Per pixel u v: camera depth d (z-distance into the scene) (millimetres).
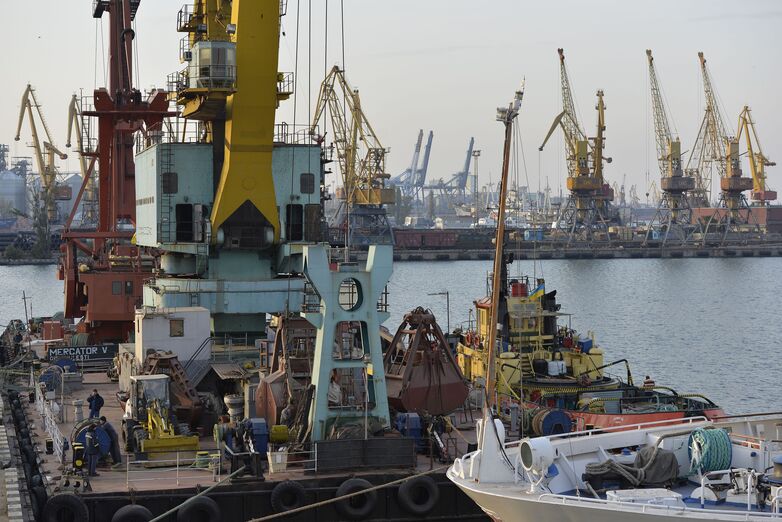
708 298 167875
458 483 28844
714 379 83562
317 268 36344
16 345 66125
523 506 27016
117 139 67125
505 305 50750
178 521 32750
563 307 151500
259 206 48062
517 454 29516
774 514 24469
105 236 64812
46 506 31828
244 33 45469
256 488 33594
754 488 26609
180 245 48812
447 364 41000
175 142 49438
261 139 47312
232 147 47188
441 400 40500
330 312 36438
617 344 107062
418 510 34250
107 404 45344
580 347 51219
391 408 40531
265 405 39469
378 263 36969
